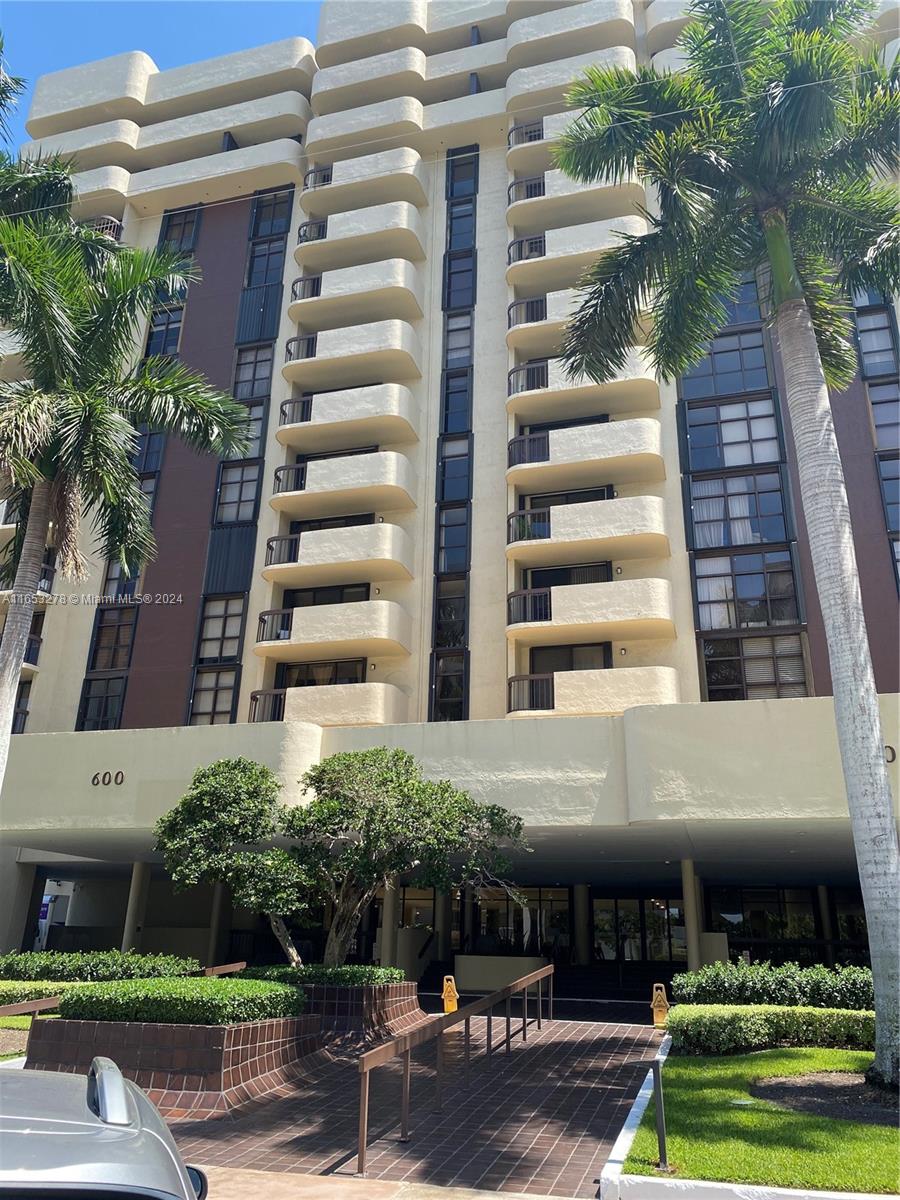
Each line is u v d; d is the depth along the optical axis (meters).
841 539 11.62
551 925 25.92
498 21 30.47
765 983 13.27
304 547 23.56
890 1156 6.53
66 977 15.90
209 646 24.64
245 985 10.52
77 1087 2.98
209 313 29.00
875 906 9.73
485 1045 12.90
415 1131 8.20
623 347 14.74
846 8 13.88
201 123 31.33
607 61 26.78
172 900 29.50
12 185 16.98
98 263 17.41
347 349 25.66
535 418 24.84
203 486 26.41
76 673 25.34
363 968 13.67
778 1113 7.85
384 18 31.19
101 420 14.96
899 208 13.61
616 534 21.42
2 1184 2.02
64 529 15.73
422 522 24.70
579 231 25.06
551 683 21.92
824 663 20.09
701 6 14.34
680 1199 6.02
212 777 14.32
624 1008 17.77
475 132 28.92
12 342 25.00
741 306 23.97
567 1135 8.03
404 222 27.08
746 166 13.44
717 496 22.52
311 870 13.45
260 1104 9.24
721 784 14.42
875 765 10.37
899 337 22.06
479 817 13.76
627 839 16.66
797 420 12.54
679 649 21.41
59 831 18.30
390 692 21.69
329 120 29.56
